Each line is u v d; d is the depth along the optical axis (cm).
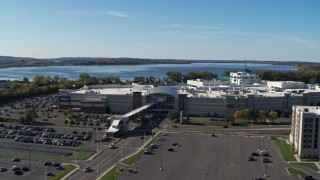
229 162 17850
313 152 19050
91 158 18288
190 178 15500
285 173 16300
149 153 19212
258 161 18075
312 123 18938
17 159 17838
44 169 16500
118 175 15725
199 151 19788
